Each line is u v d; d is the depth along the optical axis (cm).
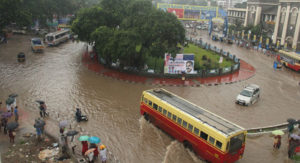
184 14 9344
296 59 4475
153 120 2217
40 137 1880
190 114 1888
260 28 7356
